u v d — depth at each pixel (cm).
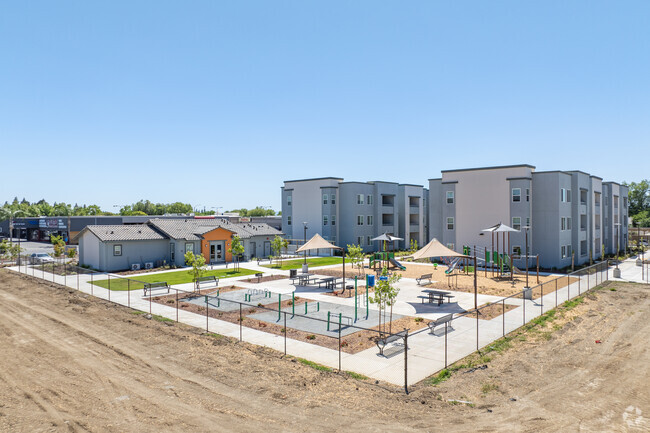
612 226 5581
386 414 1122
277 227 8519
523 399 1216
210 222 5112
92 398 1229
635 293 2850
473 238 4372
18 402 1205
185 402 1201
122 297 2753
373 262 4222
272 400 1212
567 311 2319
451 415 1116
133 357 1587
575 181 4300
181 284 3238
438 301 2520
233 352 1641
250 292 2909
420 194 6888
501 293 2853
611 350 1659
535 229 4138
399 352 1638
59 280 3500
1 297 2834
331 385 1320
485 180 4297
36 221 9056
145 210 14338
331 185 5869
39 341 1797
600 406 1167
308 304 2511
